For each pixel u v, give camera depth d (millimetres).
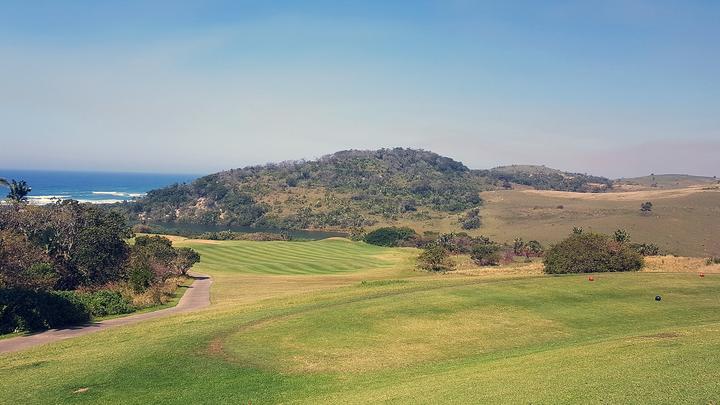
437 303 28094
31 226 46344
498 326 23953
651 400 11188
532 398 12102
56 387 17438
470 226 156875
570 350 17750
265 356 20406
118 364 19688
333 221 178875
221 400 15836
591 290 30391
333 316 26141
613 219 142250
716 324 20469
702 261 47688
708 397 11117
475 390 13492
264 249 98688
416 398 13438
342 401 14359
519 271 49906
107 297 37656
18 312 30359
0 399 16516
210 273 70000
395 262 91250
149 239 66062
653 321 23922
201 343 22406
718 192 161750
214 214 190875
